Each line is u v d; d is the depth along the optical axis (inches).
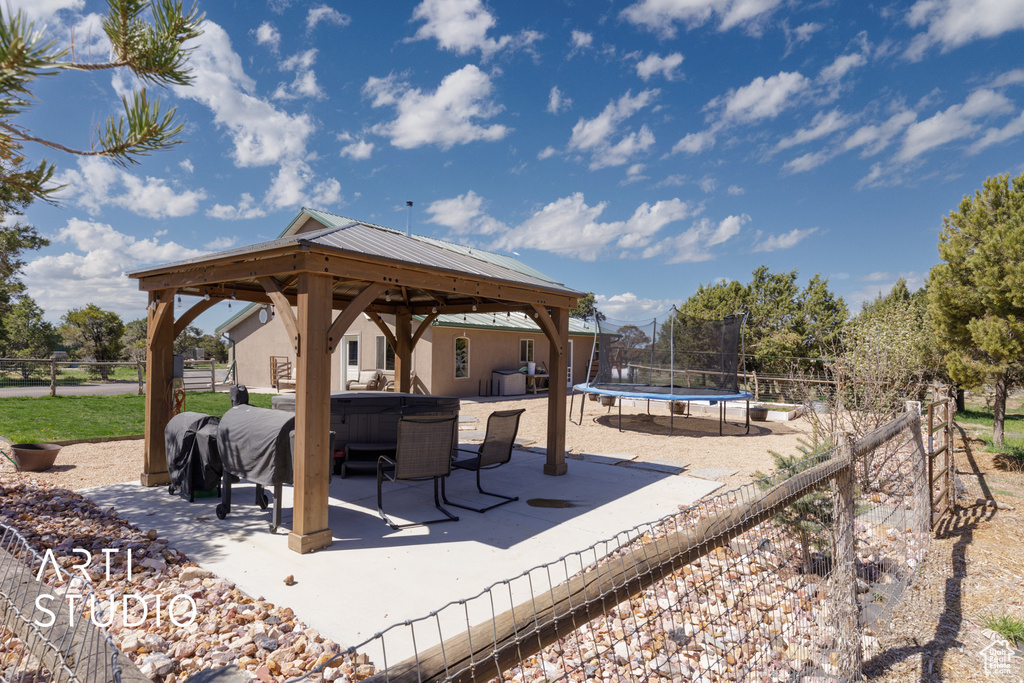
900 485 221.5
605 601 65.2
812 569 151.6
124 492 237.5
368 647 117.5
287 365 781.9
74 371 1066.1
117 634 118.3
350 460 285.4
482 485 267.6
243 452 190.2
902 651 131.4
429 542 184.7
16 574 72.9
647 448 383.9
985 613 149.6
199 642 116.3
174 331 255.6
